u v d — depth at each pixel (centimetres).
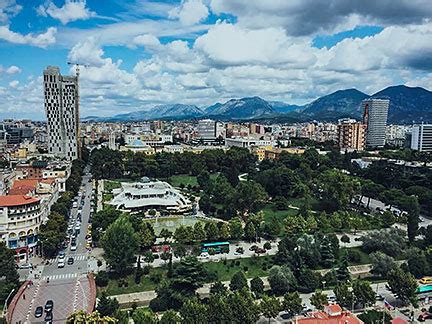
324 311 16150
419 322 18025
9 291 19088
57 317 17662
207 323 15700
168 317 15550
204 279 19638
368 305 19162
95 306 18300
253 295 19138
